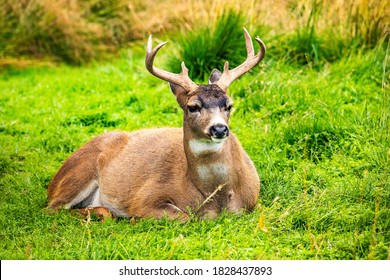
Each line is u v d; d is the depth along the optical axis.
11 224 9.09
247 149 11.23
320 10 15.33
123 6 19.55
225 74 9.07
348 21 15.04
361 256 7.79
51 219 9.20
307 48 14.98
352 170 10.13
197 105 8.47
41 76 17.72
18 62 18.52
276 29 15.72
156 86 15.30
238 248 7.96
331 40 15.02
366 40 14.85
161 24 18.03
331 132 11.20
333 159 10.56
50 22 19.16
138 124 13.05
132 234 8.51
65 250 8.20
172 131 9.80
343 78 13.72
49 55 19.06
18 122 14.02
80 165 9.99
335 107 12.13
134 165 9.52
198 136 8.49
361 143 10.82
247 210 9.13
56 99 15.37
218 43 14.84
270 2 15.98
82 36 19.19
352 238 8.00
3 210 9.55
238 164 8.97
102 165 9.91
